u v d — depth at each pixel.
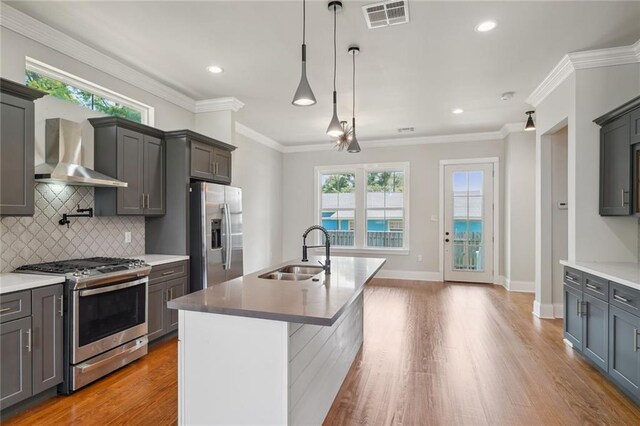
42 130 2.83
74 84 3.11
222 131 4.47
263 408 1.69
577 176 3.30
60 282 2.43
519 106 4.78
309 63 3.43
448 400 2.42
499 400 2.42
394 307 4.75
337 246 7.19
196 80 3.87
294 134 6.43
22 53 2.62
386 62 3.42
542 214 4.30
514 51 3.20
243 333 1.73
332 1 2.44
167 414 2.23
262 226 6.64
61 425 2.11
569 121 3.43
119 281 2.79
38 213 2.80
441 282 6.40
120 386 2.59
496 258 6.20
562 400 2.42
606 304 2.65
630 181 2.82
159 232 3.82
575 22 2.72
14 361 2.15
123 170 3.24
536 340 3.53
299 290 2.08
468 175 6.38
